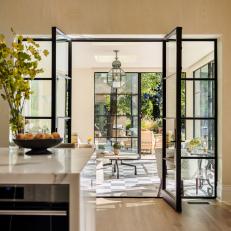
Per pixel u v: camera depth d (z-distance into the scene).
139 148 11.85
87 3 5.39
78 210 1.69
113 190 6.30
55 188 1.72
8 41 5.36
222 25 5.38
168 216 4.53
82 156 2.50
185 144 5.54
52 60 4.80
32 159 2.27
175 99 4.93
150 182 7.19
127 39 5.65
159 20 5.39
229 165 5.37
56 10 5.39
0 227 1.73
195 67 5.66
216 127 5.56
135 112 11.86
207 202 5.34
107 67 11.52
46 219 1.72
